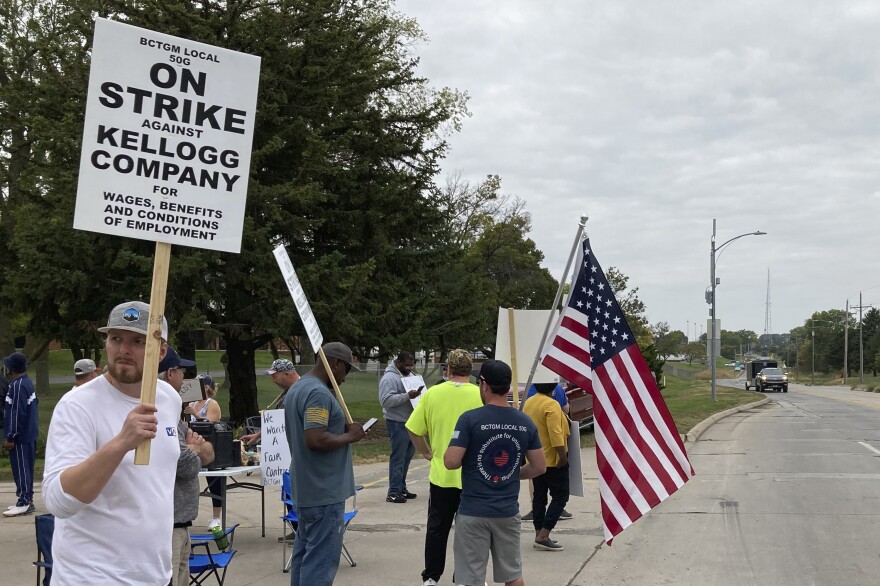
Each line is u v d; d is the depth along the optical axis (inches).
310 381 234.7
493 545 222.8
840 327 5930.1
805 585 282.4
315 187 814.5
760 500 450.9
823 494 470.0
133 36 144.4
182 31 830.5
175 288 788.6
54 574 125.6
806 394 2325.3
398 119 964.0
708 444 767.1
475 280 1054.4
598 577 295.0
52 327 864.3
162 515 131.6
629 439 255.6
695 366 5807.1
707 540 353.4
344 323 812.0
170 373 232.8
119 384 131.3
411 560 323.3
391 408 450.6
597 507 439.8
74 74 839.7
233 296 855.7
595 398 257.8
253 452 397.1
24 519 401.7
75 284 772.0
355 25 990.4
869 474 552.1
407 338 884.6
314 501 229.6
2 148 1028.5
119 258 729.6
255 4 871.1
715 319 1520.7
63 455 122.3
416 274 967.6
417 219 951.6
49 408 1206.3
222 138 150.4
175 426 139.0
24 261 778.2
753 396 1784.0
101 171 141.9
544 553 333.4
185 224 147.3
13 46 1090.1
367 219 902.4
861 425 1003.3
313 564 229.0
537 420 335.6
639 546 344.2
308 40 869.2
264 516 386.6
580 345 271.9
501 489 220.7
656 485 252.8
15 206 1073.5
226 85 150.6
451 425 270.8
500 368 223.1
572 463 331.3
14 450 414.3
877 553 326.6
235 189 151.3
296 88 865.5
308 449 230.7
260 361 2603.3
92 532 124.3
